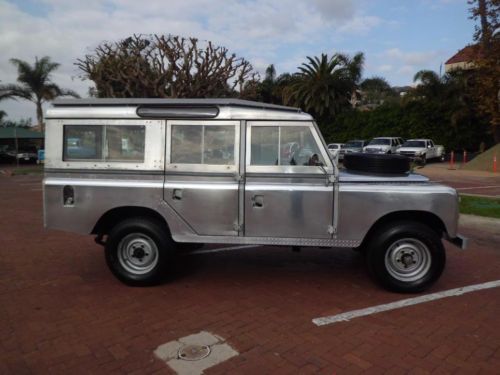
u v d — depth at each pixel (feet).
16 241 22.71
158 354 11.07
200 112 14.94
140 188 15.20
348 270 18.01
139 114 15.10
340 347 11.46
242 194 14.96
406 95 111.45
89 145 15.49
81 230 15.56
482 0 74.64
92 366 10.50
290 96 130.21
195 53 61.93
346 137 123.44
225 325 12.75
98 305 14.19
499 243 22.80
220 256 20.04
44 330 12.39
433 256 14.94
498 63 74.33
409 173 16.57
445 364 10.64
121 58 62.69
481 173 68.13
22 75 112.27
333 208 14.83
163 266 15.60
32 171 79.15
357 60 125.08
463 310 13.88
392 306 14.17
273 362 10.69
